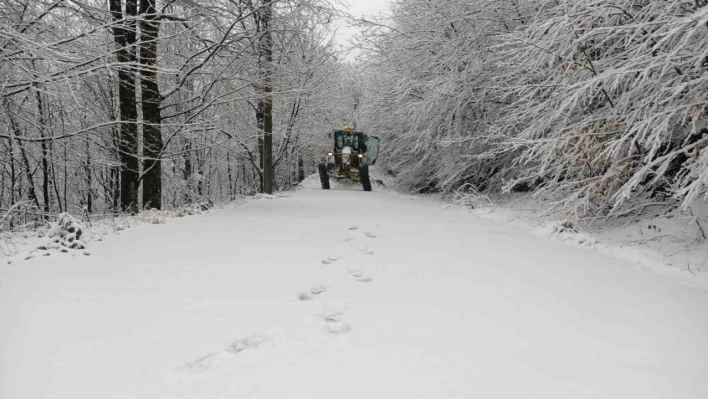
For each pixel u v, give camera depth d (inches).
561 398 70.2
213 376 75.3
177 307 109.3
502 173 408.5
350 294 121.8
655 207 225.8
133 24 286.8
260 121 544.4
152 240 195.2
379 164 884.0
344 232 227.5
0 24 182.4
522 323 103.7
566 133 221.0
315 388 71.2
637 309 114.7
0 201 399.5
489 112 400.8
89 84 339.3
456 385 73.0
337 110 829.2
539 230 239.8
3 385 71.6
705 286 134.9
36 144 345.7
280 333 93.7
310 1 366.9
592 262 167.5
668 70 188.1
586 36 198.5
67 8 223.1
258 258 162.6
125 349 85.4
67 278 132.8
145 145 315.9
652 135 170.9
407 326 99.6
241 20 320.2
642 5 211.8
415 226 254.5
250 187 665.0
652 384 75.7
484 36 384.5
